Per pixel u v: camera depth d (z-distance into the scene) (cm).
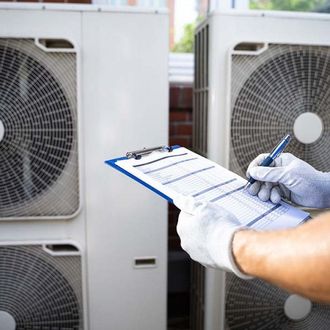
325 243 50
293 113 124
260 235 60
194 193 77
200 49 145
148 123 122
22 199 119
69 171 119
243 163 124
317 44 121
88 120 119
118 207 124
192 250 72
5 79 113
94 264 126
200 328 153
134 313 130
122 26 117
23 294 123
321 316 133
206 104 135
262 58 121
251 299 131
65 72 115
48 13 113
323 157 126
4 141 115
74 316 126
